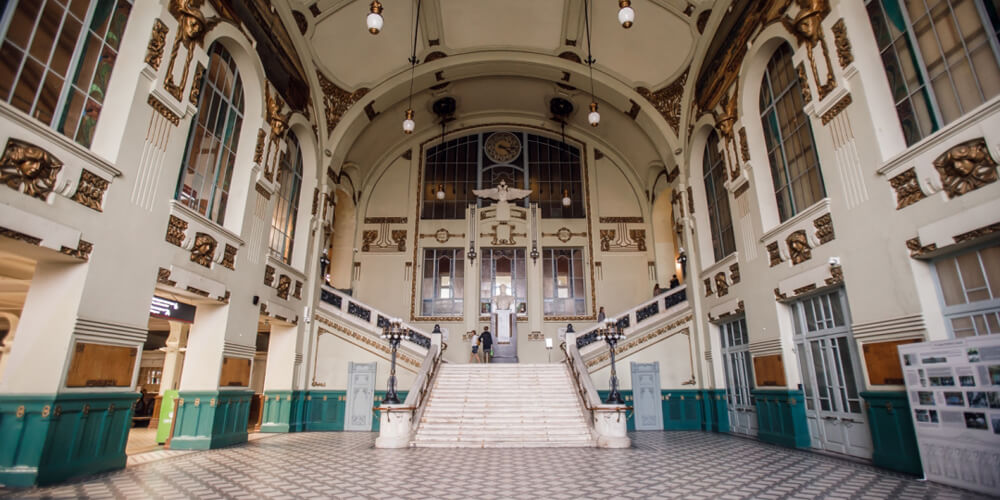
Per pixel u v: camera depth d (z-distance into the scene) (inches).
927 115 247.0
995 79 214.8
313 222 518.6
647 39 506.0
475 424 385.1
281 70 436.8
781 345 356.5
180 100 301.6
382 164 730.2
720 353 480.7
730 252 456.4
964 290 229.3
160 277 288.5
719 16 431.5
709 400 485.4
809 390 340.8
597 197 720.3
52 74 232.4
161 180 290.2
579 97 658.8
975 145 211.3
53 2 233.9
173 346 523.5
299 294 490.3
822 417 326.6
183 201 325.4
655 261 679.7
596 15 511.2
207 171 353.4
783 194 371.6
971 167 212.8
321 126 532.7
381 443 350.6
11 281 370.9
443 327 663.8
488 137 753.6
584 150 741.3
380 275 684.1
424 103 679.1
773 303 366.9
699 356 502.6
